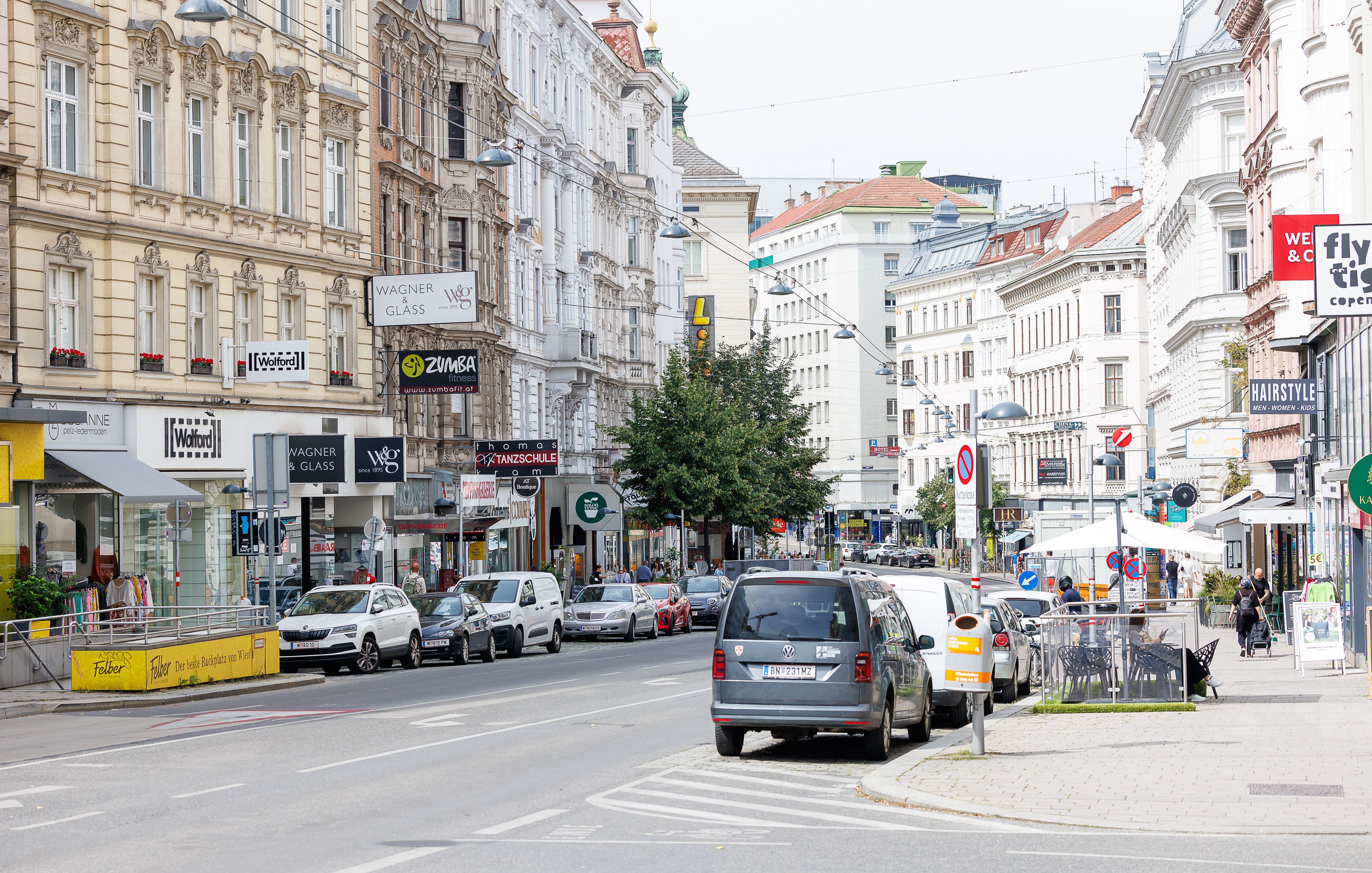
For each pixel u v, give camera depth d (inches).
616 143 3587.6
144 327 1583.4
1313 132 1753.2
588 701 1140.5
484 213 2407.7
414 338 2165.4
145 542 1562.5
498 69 2472.9
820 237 6555.1
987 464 836.6
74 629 1299.2
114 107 1523.1
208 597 1662.2
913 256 6067.9
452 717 1013.2
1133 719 971.3
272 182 1797.5
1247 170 2336.4
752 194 5989.2
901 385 5846.5
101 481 1437.0
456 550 2310.5
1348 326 1556.3
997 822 583.2
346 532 1973.4
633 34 3757.4
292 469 1702.8
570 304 3058.6
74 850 519.2
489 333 2379.4
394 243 2123.5
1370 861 499.2
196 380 1649.9
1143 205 3946.9
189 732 924.6
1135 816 585.6
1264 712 998.4
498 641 1779.0
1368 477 903.1
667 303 4138.8
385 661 1603.1
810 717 781.9
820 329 6560.0
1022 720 990.4
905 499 5885.8
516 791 669.3
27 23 1409.9
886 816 601.6
